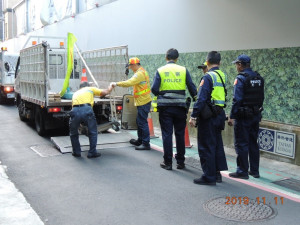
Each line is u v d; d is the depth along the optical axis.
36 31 22.05
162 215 4.09
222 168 5.30
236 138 5.55
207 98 4.98
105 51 9.41
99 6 13.48
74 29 15.97
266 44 6.70
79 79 10.18
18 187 5.06
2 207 4.25
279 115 6.57
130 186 5.09
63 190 4.93
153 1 10.15
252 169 5.66
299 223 3.91
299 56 6.12
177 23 9.20
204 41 8.28
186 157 6.81
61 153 7.01
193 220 3.96
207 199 4.60
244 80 5.31
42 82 8.07
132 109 7.82
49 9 19.55
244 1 7.08
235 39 7.37
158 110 5.87
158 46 10.07
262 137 6.79
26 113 10.30
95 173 5.71
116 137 8.25
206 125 5.06
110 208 4.30
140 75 6.94
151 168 6.00
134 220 3.96
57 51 9.94
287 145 6.36
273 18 6.52
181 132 5.91
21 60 10.48
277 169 6.08
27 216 4.00
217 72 5.13
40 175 5.62
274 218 4.03
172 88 5.71
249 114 5.30
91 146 6.63
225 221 3.93
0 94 16.58
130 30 11.44
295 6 6.12
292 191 5.02
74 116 6.48
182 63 9.09
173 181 5.32
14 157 6.76
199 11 8.36
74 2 15.86
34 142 8.19
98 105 8.48
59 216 4.08
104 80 9.56
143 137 7.30
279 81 6.51
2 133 9.35
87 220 3.97
